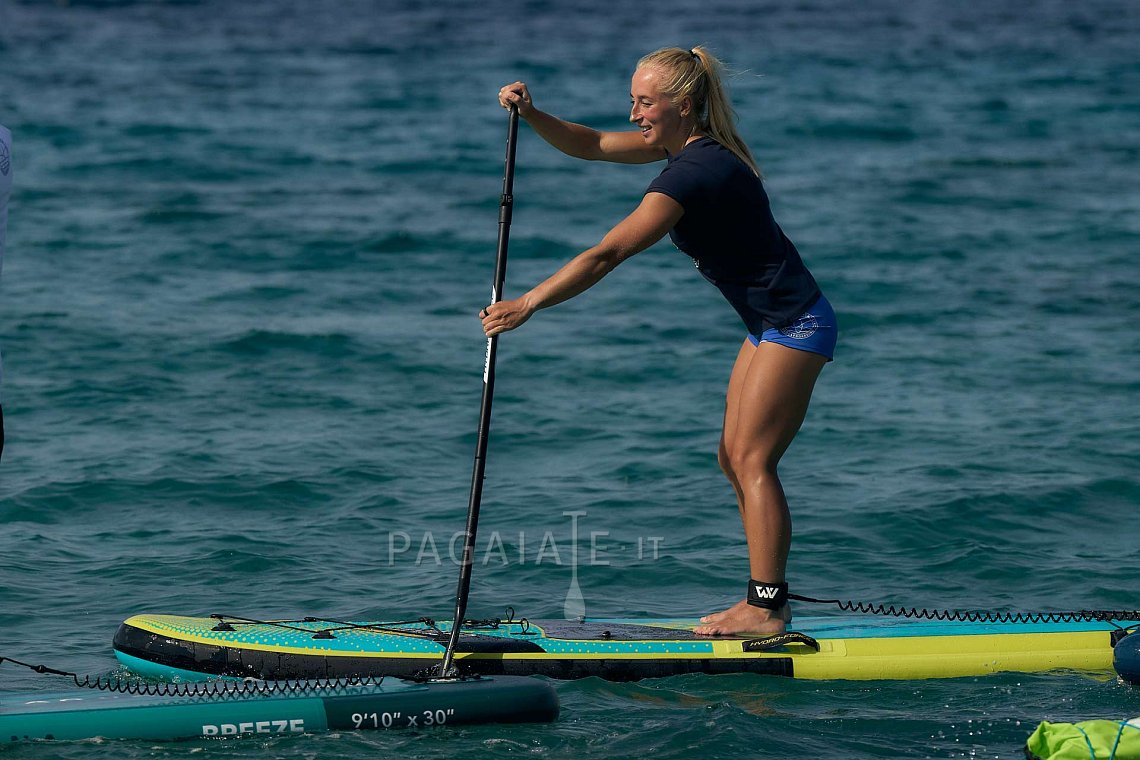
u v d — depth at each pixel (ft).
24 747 53.21
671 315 156.76
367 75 401.49
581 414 119.24
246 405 121.19
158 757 53.01
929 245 194.90
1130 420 116.26
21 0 635.25
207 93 360.69
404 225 205.98
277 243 193.47
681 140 62.54
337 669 60.54
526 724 57.26
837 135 301.43
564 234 200.85
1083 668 65.36
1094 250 192.34
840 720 58.18
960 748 55.21
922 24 572.92
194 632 62.54
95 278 171.53
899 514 92.38
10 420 115.24
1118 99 357.82
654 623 67.82
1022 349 141.49
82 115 318.04
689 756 53.93
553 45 479.41
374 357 137.59
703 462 105.50
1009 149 283.79
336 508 94.38
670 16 599.16
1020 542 88.12
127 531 88.53
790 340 62.59
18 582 77.87
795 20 586.04
